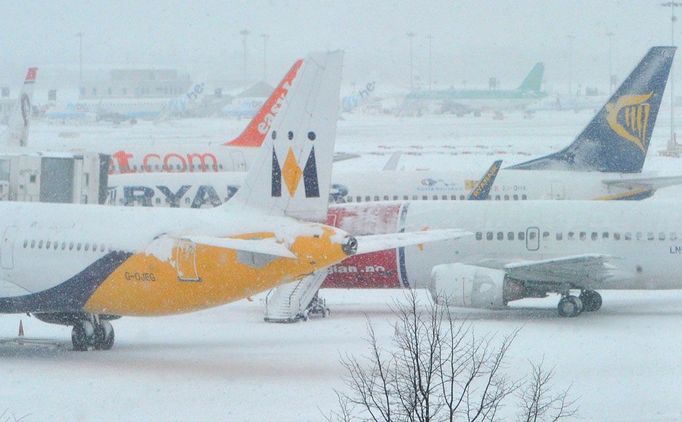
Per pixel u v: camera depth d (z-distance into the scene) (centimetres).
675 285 8056
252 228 6084
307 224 6053
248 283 6056
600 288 8031
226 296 6147
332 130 6050
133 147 14150
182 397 5262
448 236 6475
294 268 5962
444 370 5569
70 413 4938
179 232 6250
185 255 6150
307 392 5334
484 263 8081
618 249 8019
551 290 7894
